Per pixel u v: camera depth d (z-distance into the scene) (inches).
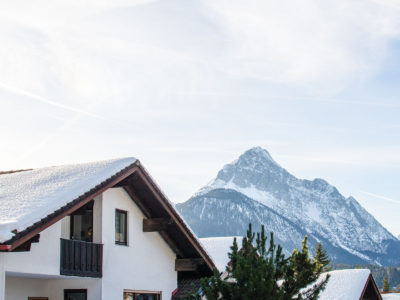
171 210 793.6
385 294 1549.0
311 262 602.5
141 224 803.4
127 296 759.7
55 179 667.4
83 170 690.8
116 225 756.6
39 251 609.0
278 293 546.6
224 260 984.3
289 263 596.1
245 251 600.7
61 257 641.6
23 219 531.2
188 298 612.1
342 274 1187.3
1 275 557.9
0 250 513.0
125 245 764.0
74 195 597.0
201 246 849.5
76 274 661.9
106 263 719.7
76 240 674.8
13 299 669.9
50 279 714.8
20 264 582.2
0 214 551.2
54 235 632.4
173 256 869.2
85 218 736.3
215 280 569.9
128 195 781.9
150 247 815.7
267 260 581.6
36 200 583.2
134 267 773.9
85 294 710.5
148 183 751.7
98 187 637.9
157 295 824.9
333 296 1130.7
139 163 727.1
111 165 696.4
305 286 590.6
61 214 573.3
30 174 733.3
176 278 868.0
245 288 542.6
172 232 836.0
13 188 656.4
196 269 874.1
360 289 1135.6
